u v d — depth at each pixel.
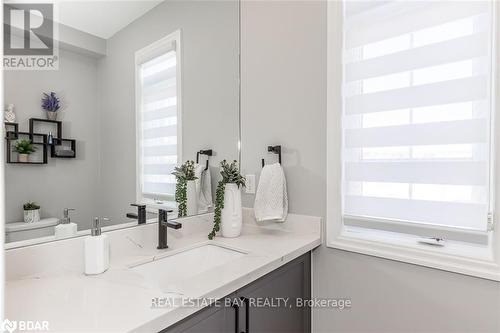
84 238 1.02
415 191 1.17
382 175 1.25
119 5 1.17
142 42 1.26
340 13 1.33
